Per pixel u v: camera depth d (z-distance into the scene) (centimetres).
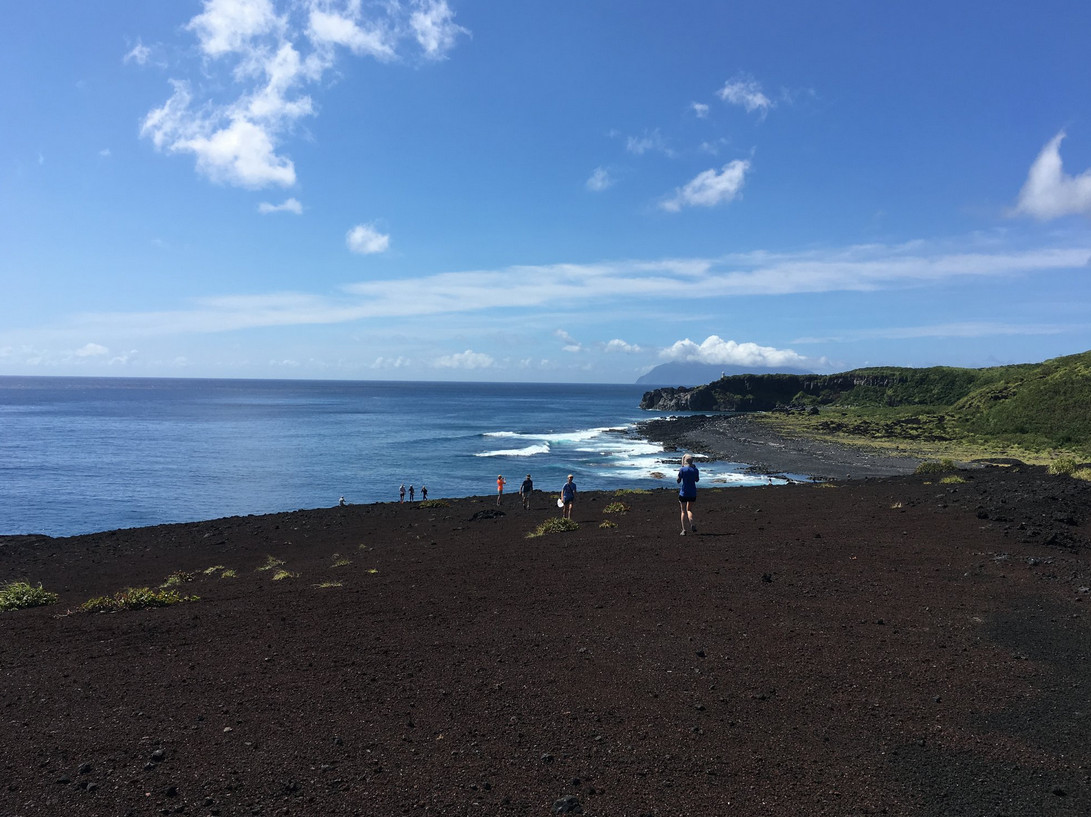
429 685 666
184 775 486
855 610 874
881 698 602
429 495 4700
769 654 721
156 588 1552
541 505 2978
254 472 5750
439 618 930
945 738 526
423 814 425
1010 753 502
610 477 5266
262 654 802
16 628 1070
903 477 2900
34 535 2591
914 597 927
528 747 523
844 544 1328
